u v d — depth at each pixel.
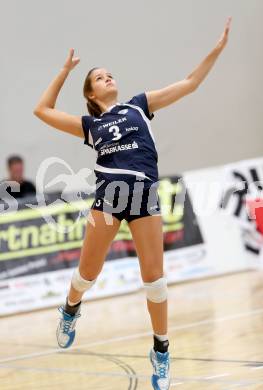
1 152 22.92
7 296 18.39
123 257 19.75
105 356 12.30
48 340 14.34
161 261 9.12
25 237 18.81
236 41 25.91
